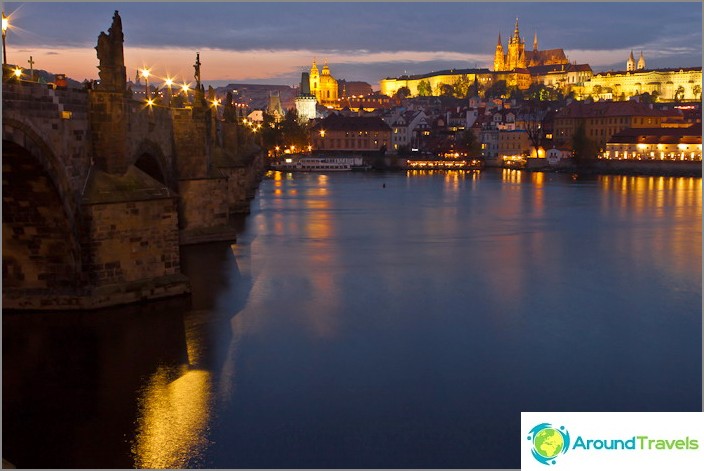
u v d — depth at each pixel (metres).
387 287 65.81
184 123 81.50
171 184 77.75
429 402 38.69
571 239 98.06
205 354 45.38
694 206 143.25
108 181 52.78
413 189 188.88
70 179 49.25
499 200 157.00
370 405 38.19
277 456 32.53
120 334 48.16
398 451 33.19
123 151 54.03
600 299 62.66
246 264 74.88
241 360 44.66
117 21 54.09
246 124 190.25
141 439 33.72
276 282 66.38
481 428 35.66
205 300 58.12
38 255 50.59
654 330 53.03
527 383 41.72
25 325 49.03
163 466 31.30
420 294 63.31
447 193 175.88
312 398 38.94
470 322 54.50
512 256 83.81
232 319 53.12
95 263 51.16
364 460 32.34
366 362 44.81
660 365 45.12
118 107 53.25
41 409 36.78
